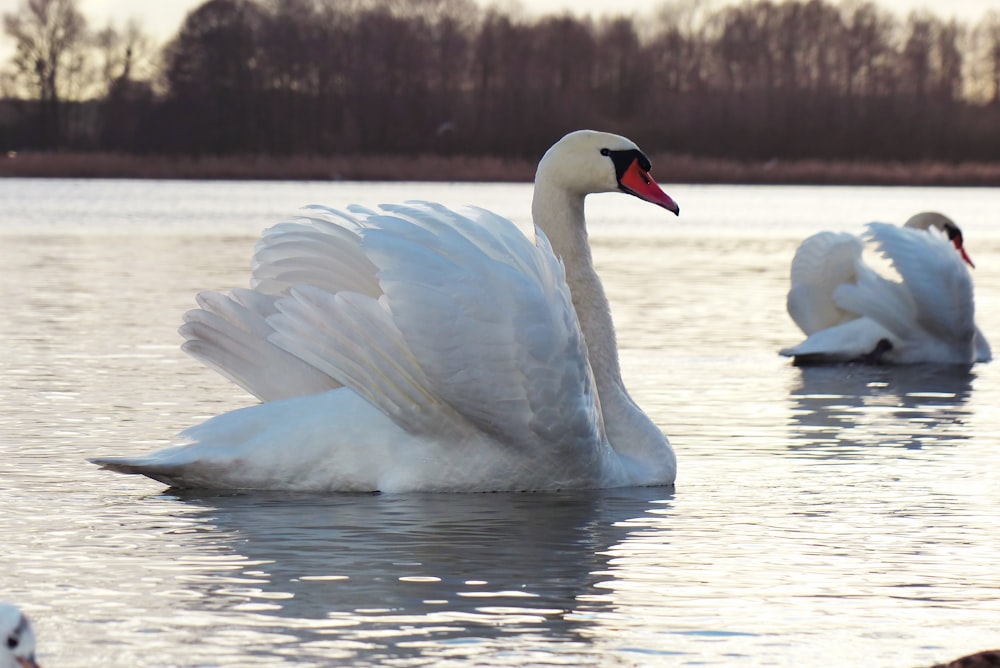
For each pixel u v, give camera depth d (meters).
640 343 23.42
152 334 22.72
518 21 108.31
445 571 10.04
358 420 12.36
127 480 12.72
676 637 8.75
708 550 10.69
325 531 11.06
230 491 12.38
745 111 105.44
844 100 107.81
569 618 9.07
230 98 105.38
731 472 13.55
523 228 50.75
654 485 12.96
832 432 15.77
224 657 8.30
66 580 9.72
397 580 9.81
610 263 39.44
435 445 12.39
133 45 112.56
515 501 12.20
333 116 105.38
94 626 8.80
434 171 99.75
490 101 103.62
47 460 13.40
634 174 13.33
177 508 11.75
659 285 33.22
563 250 13.48
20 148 112.12
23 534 10.88
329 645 8.52
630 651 8.49
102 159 103.62
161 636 8.64
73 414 15.69
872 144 107.19
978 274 36.72
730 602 9.44
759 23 114.38
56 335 22.48
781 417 16.72
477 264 12.09
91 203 69.38
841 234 23.19
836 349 22.05
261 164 103.62
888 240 22.59
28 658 6.96
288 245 13.01
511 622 8.98
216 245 43.44
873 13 113.81
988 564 10.37
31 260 37.16
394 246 12.02
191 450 12.22
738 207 75.00
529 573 10.02
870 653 8.51
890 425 16.27
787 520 11.62
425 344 11.95
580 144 13.38
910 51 111.75
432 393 12.20
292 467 12.25
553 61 104.94
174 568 10.03
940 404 17.98
